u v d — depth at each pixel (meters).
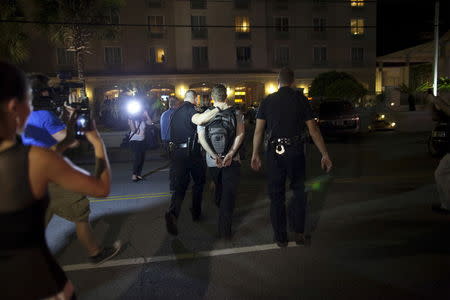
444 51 27.72
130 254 4.18
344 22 40.84
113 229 5.06
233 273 3.65
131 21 36.03
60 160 1.49
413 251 4.04
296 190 4.14
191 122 4.68
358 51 41.47
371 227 4.82
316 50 40.72
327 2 40.44
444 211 5.34
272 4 39.38
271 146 4.09
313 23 40.41
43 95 3.38
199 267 3.80
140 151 8.33
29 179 1.38
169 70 37.34
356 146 13.33
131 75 34.00
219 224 4.51
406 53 35.47
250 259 3.96
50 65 33.78
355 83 29.11
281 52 40.06
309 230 4.76
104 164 1.74
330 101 15.05
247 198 6.54
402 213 5.36
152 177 8.82
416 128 18.70
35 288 1.40
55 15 20.59
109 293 3.33
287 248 4.23
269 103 4.09
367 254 4.00
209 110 4.34
